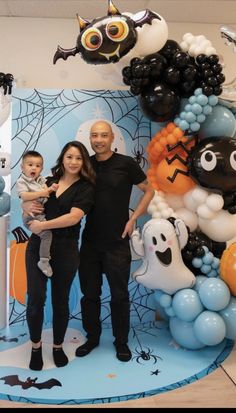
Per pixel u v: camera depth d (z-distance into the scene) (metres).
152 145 2.64
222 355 2.41
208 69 2.39
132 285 2.97
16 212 2.91
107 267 2.33
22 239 2.91
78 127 2.95
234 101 2.57
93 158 2.41
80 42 2.36
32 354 2.22
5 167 2.85
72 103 2.95
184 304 2.33
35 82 3.12
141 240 2.46
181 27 3.21
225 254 2.40
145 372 2.18
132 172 2.35
